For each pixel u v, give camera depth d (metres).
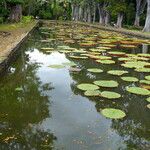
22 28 23.05
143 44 17.50
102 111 6.36
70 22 49.25
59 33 23.59
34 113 6.25
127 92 7.83
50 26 34.22
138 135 5.43
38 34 21.95
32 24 29.66
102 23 44.19
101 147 4.88
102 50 14.04
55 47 14.81
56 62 11.32
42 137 5.14
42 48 14.15
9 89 7.88
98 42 17.52
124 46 16.03
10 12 29.69
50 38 19.16
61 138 5.14
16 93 7.55
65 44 16.20
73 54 12.92
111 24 42.84
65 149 4.76
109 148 4.87
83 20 58.59
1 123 5.70
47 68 10.33
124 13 36.34
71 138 5.15
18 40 14.48
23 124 5.68
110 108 6.57
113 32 27.53
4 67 9.55
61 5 60.16
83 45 15.96
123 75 9.56
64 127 5.60
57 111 6.41
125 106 6.83
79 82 8.64
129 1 34.53
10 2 28.47
